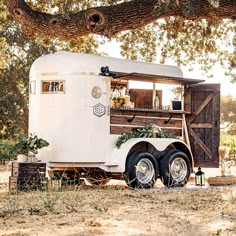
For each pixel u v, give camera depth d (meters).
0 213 8.41
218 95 14.76
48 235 6.70
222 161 14.73
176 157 13.87
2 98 32.41
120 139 13.37
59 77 12.95
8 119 32.88
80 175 13.73
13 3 11.77
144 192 12.09
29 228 7.17
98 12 11.26
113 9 11.32
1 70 31.48
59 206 9.27
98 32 11.45
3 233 6.78
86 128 12.90
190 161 14.27
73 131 12.81
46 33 11.83
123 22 11.34
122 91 14.16
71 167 13.13
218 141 14.74
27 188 11.98
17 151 12.52
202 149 14.89
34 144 12.53
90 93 12.98
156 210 9.14
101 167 13.09
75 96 12.87
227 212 8.88
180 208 9.41
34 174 12.14
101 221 7.78
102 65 13.20
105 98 13.20
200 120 14.95
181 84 15.04
